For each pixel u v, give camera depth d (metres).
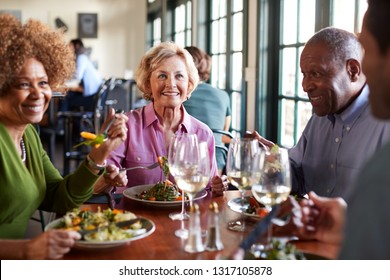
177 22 7.36
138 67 2.00
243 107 4.14
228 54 4.85
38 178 1.43
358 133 1.64
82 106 6.81
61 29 1.46
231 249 1.15
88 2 9.90
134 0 10.00
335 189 1.70
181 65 1.94
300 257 1.02
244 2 4.09
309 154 1.81
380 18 0.67
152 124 1.93
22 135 1.41
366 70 0.69
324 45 1.58
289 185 1.20
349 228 0.62
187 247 1.13
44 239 1.04
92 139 1.35
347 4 2.63
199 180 1.28
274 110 3.77
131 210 1.49
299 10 3.30
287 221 1.29
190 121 2.01
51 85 1.43
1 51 1.24
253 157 1.36
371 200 0.60
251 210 1.42
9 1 9.66
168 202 1.48
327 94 1.60
